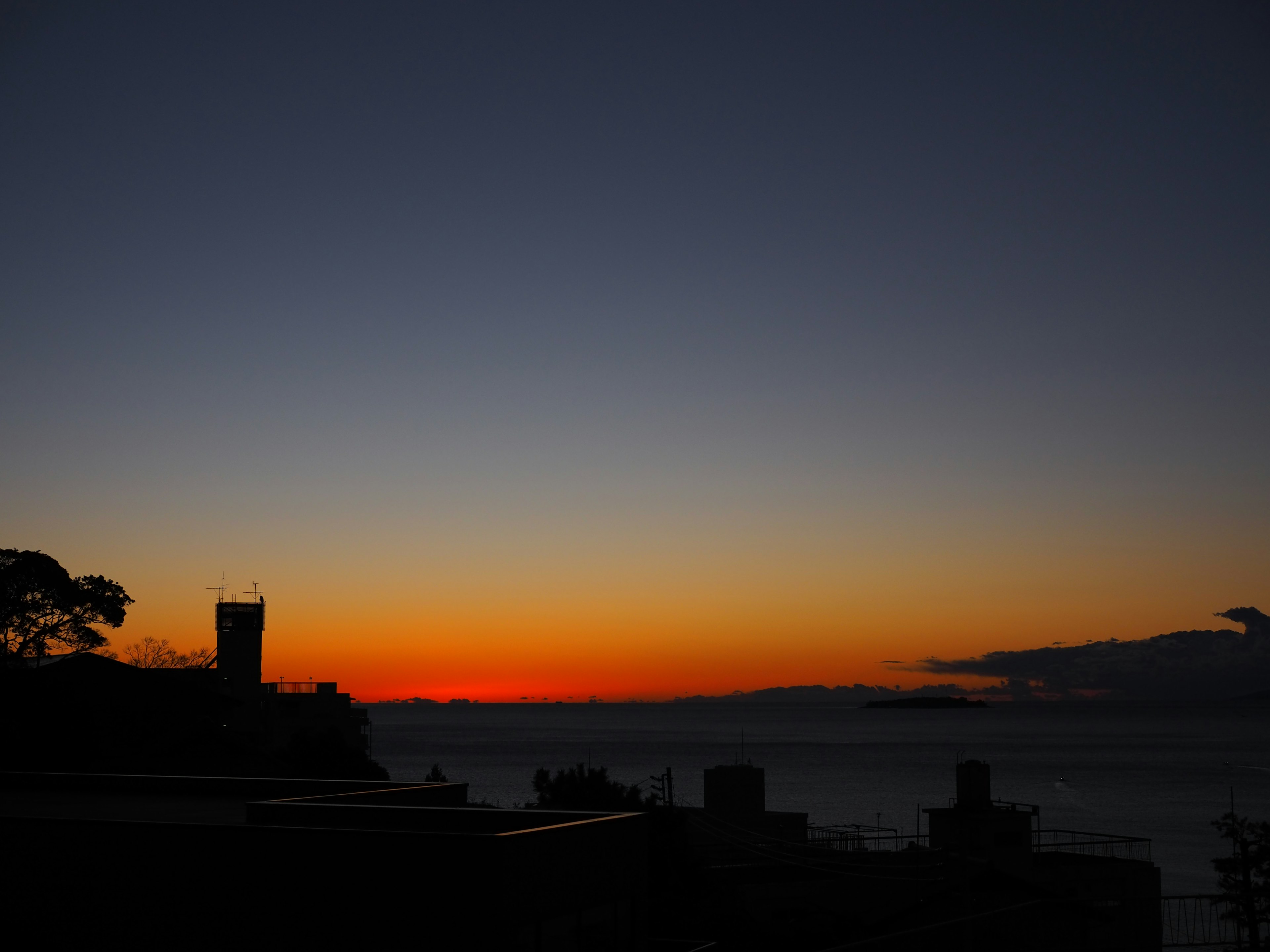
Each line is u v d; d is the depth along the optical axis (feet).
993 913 88.02
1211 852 350.43
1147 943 144.56
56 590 217.36
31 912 55.62
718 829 202.18
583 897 54.03
